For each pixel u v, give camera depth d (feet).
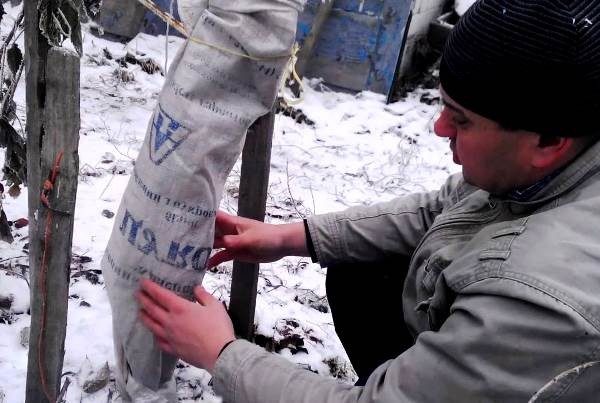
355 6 14.97
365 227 5.21
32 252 4.02
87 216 8.71
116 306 4.53
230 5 3.84
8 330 6.46
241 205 5.44
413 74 17.03
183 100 4.02
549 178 3.44
